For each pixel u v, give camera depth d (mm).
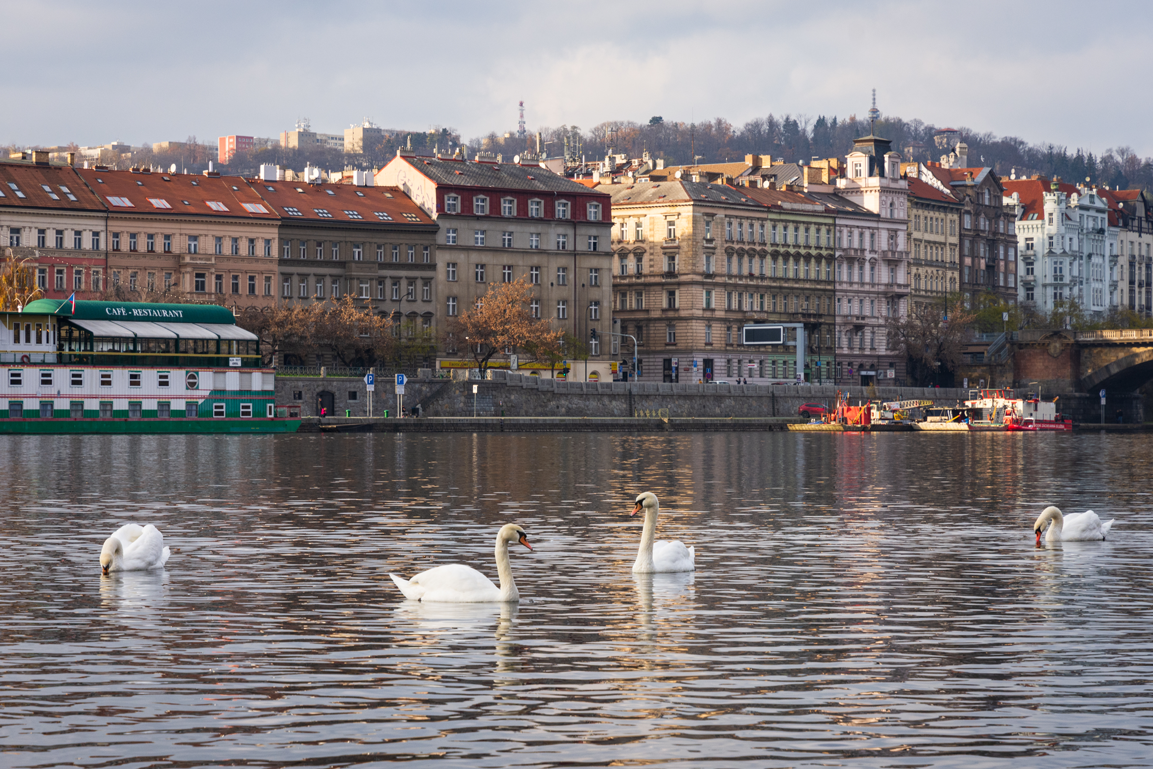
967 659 24125
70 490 60250
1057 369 199875
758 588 31922
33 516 48156
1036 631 26703
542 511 51531
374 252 176875
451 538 42062
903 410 180875
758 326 196375
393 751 18484
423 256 180750
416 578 29859
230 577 33312
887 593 31328
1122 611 29000
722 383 182500
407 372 168750
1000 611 28938
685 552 34500
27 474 70750
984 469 83812
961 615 28438
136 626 26812
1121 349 195250
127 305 130125
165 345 130875
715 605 29500
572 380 178375
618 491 62062
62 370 126438
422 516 49188
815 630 26688
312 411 148750
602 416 164875
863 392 190750
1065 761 18203
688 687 21969
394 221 178250
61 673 22781
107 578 32875
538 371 184625
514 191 189375
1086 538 40781
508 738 19094
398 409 152875
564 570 34875
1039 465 89125
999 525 47062
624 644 25219
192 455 91312
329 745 18750
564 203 193875
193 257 163875
